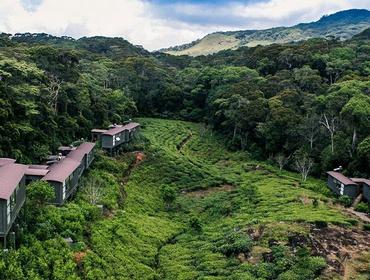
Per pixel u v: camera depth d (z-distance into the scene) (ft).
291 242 150.92
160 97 438.40
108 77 393.29
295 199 201.87
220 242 161.79
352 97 255.50
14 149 180.24
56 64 267.39
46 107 224.53
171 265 152.46
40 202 145.89
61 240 135.44
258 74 411.95
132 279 138.92
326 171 249.34
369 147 220.64
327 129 271.49
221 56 623.36
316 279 126.93
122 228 171.01
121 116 341.82
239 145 326.85
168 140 334.03
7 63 209.87
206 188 243.40
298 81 346.13
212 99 396.37
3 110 180.45
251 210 193.98
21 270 111.14
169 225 192.85
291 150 283.18
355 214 187.01
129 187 224.74
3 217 111.14
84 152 212.02
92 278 128.57
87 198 181.88
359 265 137.69
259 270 134.41
